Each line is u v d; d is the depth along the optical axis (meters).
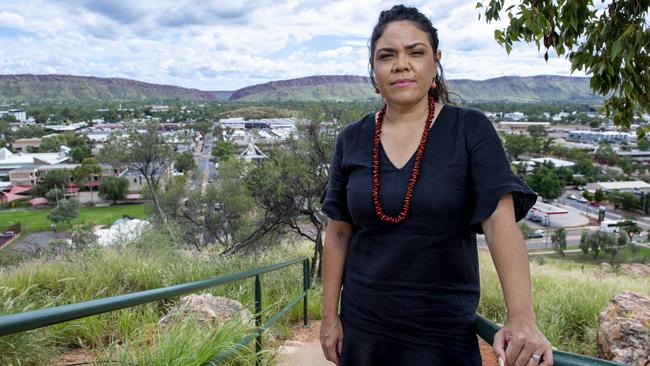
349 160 1.27
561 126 175.50
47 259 6.29
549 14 3.07
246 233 13.16
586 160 90.38
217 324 3.35
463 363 1.12
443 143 1.14
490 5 3.16
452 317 1.12
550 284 6.93
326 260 1.37
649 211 61.84
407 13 1.24
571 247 40.41
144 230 9.00
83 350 3.57
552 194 69.94
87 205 60.50
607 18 3.00
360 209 1.19
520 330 0.92
